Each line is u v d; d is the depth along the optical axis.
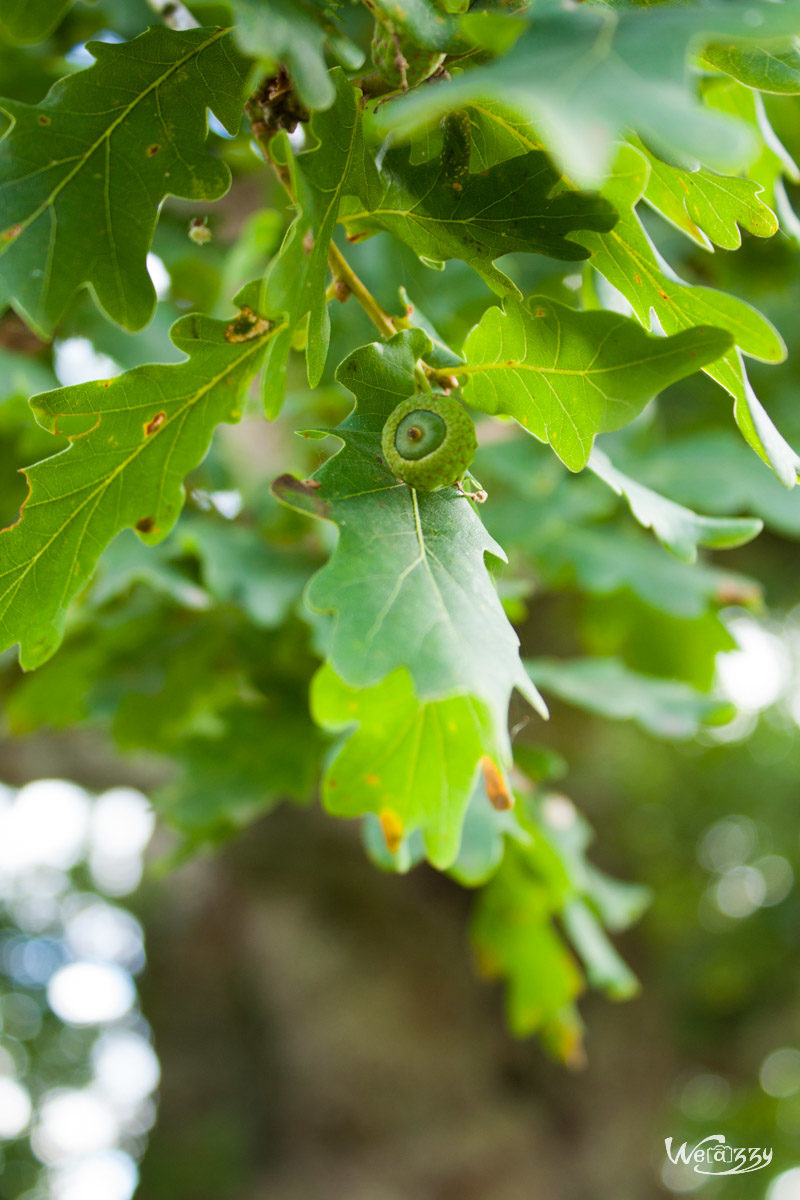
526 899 0.64
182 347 0.33
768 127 0.40
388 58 0.31
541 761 0.54
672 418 0.89
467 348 0.33
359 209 0.33
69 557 0.34
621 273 0.33
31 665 0.34
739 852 2.26
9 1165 2.30
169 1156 1.63
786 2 0.27
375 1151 1.43
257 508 0.60
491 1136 1.46
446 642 0.30
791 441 0.79
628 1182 1.56
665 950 2.03
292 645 0.57
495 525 0.64
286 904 1.54
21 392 0.54
